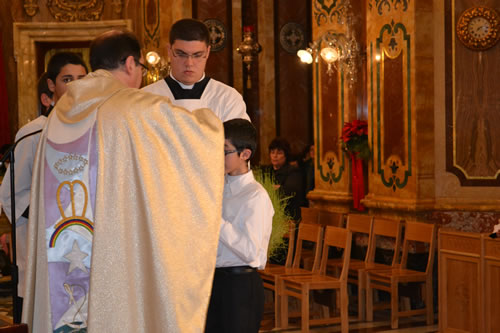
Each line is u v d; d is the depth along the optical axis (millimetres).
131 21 11203
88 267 2158
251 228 2795
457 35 5965
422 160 6012
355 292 6820
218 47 10266
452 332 5113
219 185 2223
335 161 7344
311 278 5582
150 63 9102
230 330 2809
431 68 6031
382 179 6480
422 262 6086
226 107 3223
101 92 2217
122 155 2135
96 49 2389
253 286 2867
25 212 3027
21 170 2986
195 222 2178
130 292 2115
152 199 2121
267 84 10203
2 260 8102
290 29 10320
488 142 5926
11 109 11375
